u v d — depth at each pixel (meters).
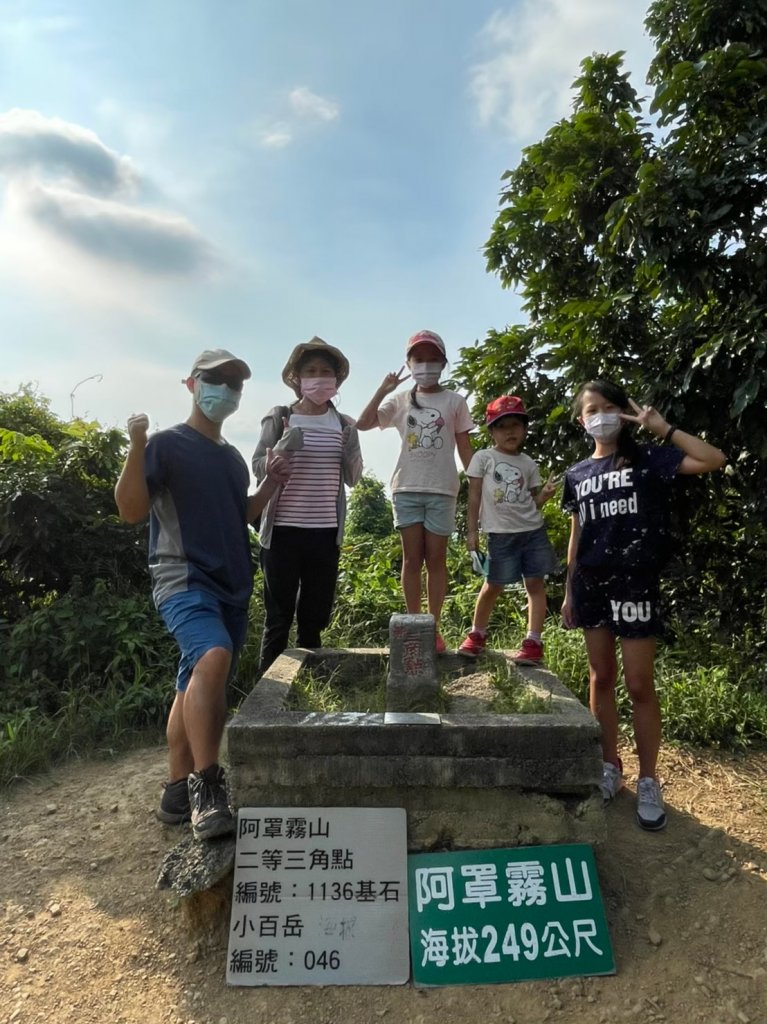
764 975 2.38
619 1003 2.29
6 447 5.62
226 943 2.52
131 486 2.79
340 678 3.67
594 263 5.90
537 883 2.55
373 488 10.52
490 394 6.27
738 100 4.40
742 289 4.38
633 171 5.32
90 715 4.26
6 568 5.61
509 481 3.72
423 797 2.64
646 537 3.06
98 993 2.35
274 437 3.71
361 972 2.40
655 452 3.10
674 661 4.94
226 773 3.29
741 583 5.07
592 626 3.25
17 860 3.04
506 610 5.80
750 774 3.79
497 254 6.46
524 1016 2.25
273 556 3.74
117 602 5.02
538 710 2.83
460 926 2.48
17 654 4.79
